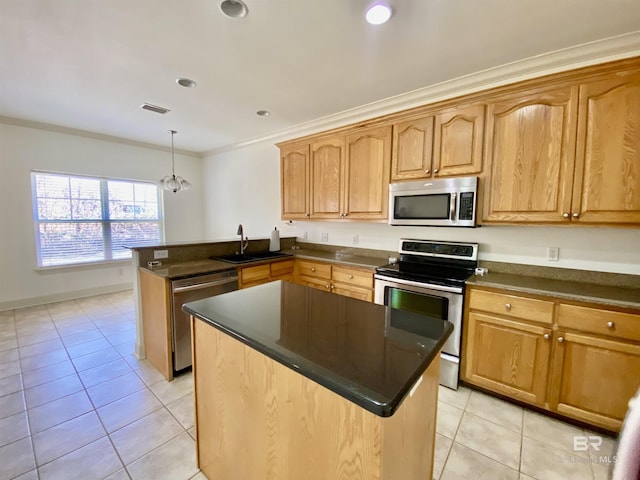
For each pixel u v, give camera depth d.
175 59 2.10
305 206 3.41
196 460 1.54
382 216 2.78
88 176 4.34
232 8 1.57
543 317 1.87
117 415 1.92
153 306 2.45
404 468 0.98
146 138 4.52
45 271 4.05
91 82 2.51
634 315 1.60
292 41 1.87
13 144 3.71
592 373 1.73
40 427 1.81
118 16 1.64
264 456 1.14
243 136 4.31
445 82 2.42
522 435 1.79
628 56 1.83
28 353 2.72
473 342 2.15
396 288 2.47
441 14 1.58
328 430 0.92
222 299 1.57
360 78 2.37
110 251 4.64
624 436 0.44
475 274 2.36
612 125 1.74
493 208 2.18
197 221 5.64
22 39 1.87
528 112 2.00
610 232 2.02
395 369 0.87
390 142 2.68
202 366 1.42
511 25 1.67
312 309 1.41
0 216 3.68
